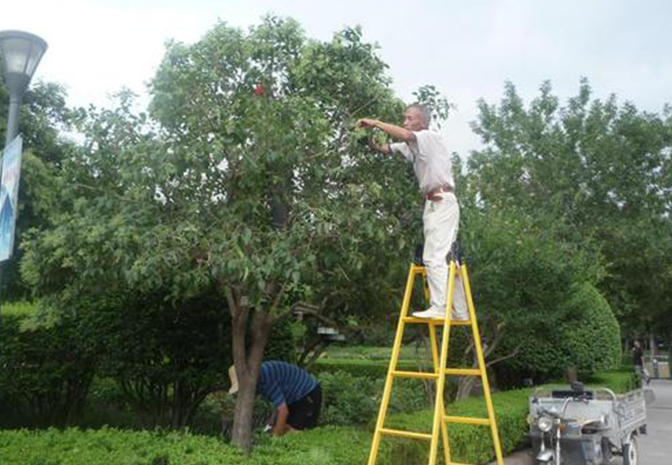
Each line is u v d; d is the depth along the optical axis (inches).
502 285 404.8
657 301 868.6
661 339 1786.4
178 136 236.4
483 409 346.0
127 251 211.8
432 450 188.1
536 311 424.8
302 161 234.7
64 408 346.3
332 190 245.6
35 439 222.4
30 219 515.8
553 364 557.0
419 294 318.3
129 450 211.9
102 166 252.4
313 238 224.2
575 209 787.4
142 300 331.6
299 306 279.0
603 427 328.2
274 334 375.6
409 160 235.6
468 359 486.3
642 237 757.9
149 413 351.9
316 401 317.7
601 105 853.2
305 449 228.4
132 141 247.0
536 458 333.7
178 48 243.0
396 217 252.4
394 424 282.5
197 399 349.4
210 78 239.3
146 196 226.7
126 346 328.8
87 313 328.8
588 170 805.9
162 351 335.3
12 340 323.6
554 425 323.0
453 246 217.9
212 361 339.9
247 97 239.0
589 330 560.4
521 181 781.3
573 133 823.1
